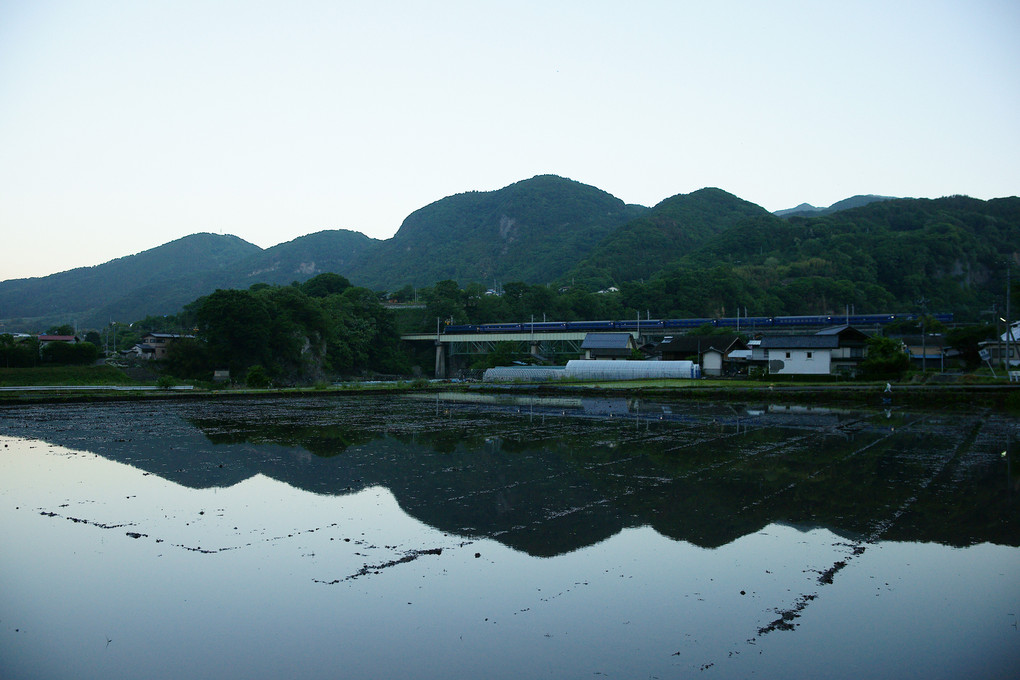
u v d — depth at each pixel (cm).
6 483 2433
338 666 1150
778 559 1677
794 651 1212
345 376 12044
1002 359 7094
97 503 2155
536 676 1116
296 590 1462
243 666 1148
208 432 3784
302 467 2739
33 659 1168
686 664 1162
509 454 3059
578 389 6531
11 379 7706
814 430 3809
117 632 1270
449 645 1223
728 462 2850
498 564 1625
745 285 17112
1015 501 2208
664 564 1634
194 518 1988
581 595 1448
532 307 15900
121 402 5756
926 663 1172
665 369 7406
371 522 1956
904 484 2438
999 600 1438
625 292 16900
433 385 7669
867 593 1473
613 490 2347
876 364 6281
